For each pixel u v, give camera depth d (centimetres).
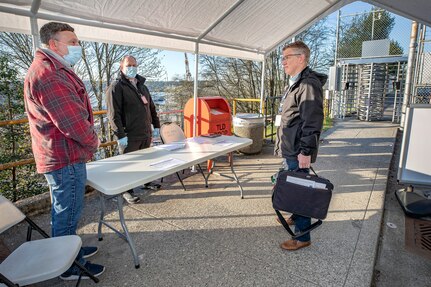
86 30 282
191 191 361
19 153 595
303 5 379
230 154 335
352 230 265
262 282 198
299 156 208
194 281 200
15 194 526
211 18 353
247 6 345
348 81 983
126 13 286
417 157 339
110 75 1043
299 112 212
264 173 430
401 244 253
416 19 483
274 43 504
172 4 293
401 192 338
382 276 212
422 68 785
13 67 634
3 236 254
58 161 173
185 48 389
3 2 214
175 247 241
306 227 228
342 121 941
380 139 650
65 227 187
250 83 1522
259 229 270
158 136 388
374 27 959
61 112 161
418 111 333
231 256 228
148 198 340
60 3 241
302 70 215
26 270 147
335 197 339
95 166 238
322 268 211
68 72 173
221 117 440
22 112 609
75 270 198
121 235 224
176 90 1314
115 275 207
